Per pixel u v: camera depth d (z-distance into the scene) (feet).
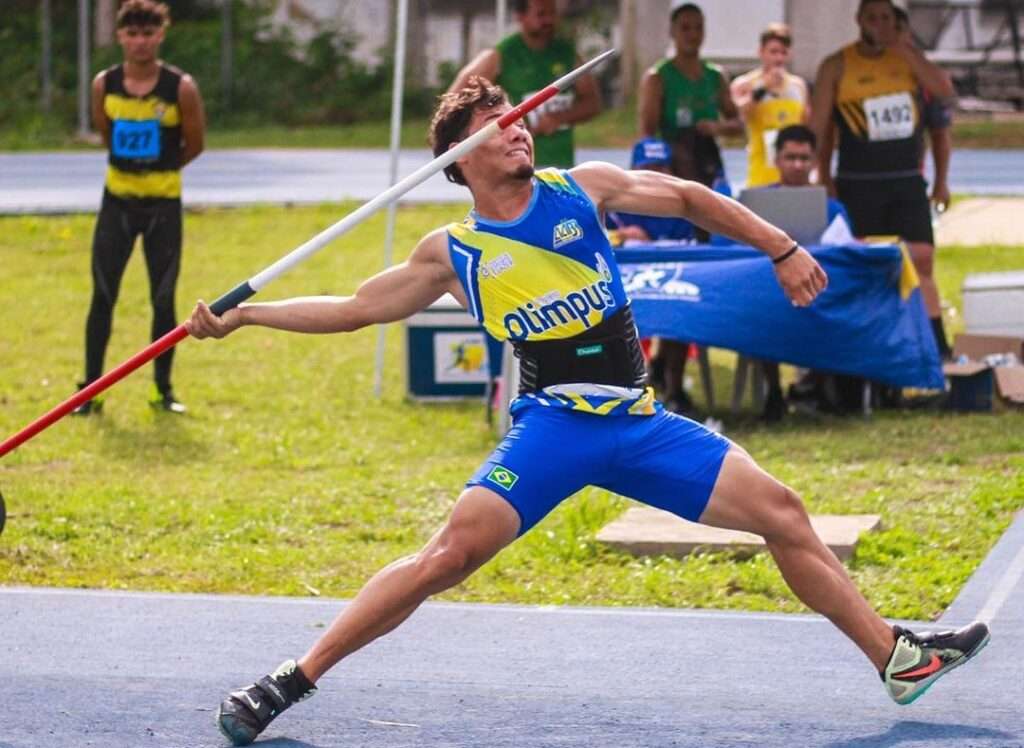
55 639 34.96
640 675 31.81
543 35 58.29
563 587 38.34
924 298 61.31
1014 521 42.73
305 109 180.96
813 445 52.01
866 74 60.54
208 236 102.17
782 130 57.47
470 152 26.43
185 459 53.06
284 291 85.05
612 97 171.73
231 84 182.29
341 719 29.27
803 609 36.50
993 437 52.34
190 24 193.16
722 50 153.48
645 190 27.35
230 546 42.80
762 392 57.82
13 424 57.88
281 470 51.67
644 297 54.54
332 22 188.14
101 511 45.65
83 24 164.96
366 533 43.83
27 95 182.60
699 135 61.05
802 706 29.63
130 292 84.28
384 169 136.56
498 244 26.58
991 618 35.14
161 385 59.67
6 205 112.88
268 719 27.68
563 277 26.53
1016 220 100.58
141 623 36.19
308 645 34.45
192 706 30.35
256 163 143.23
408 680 31.65
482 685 31.32
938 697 29.96
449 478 49.49
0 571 40.73
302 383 65.36
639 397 27.02
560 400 26.81
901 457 50.19
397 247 97.19
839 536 40.09
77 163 145.69
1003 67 164.35
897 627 28.04
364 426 57.98
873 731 28.04
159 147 57.62
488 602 37.50
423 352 62.23
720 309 53.67
